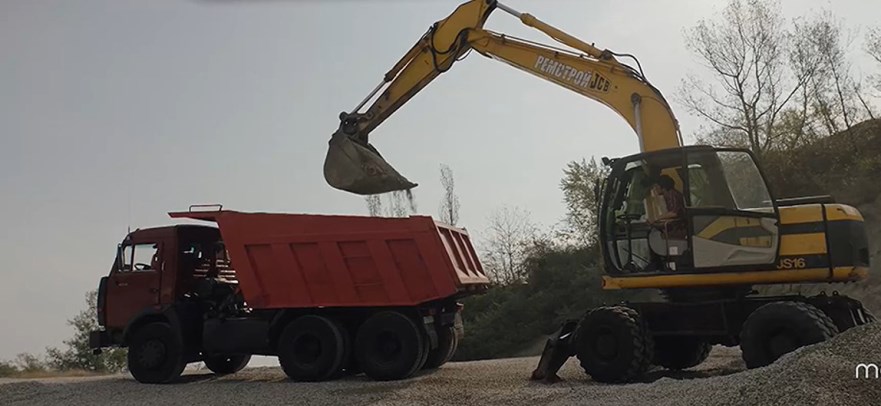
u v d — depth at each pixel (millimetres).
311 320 11203
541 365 10156
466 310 31922
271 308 11453
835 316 9008
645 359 9336
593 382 9742
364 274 11102
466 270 11547
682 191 9570
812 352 6988
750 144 27672
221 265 13031
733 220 9211
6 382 12867
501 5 12312
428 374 11625
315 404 8922
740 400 6324
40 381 13055
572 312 26781
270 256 11461
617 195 10047
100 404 9812
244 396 9891
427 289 10875
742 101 28031
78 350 26969
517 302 28938
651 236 9727
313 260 11289
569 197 34125
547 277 30016
